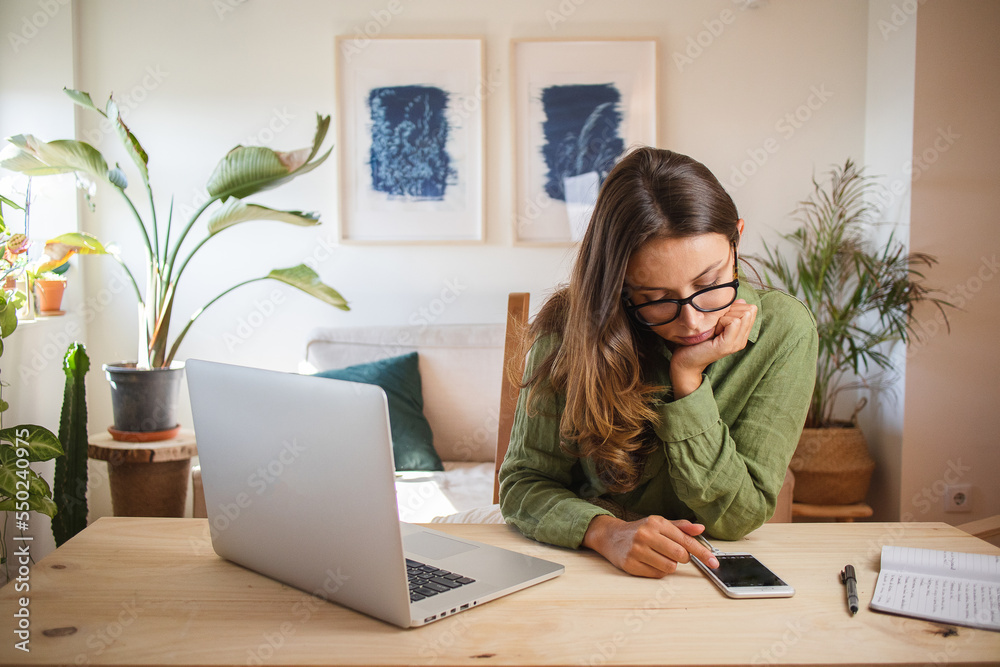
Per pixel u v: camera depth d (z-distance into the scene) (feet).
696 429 3.44
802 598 2.84
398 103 9.89
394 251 10.06
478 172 9.98
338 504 2.64
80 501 7.50
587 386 3.51
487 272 10.09
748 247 10.07
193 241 9.95
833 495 9.00
